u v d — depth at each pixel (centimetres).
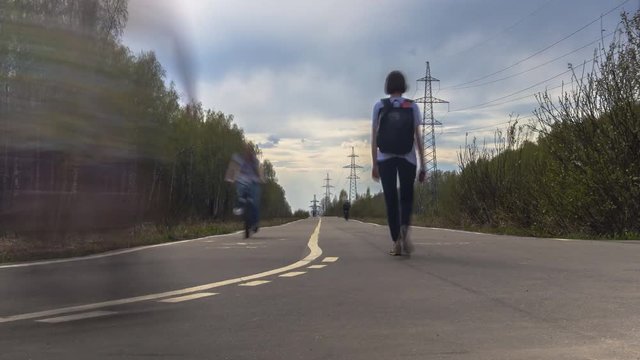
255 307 530
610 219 1409
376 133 845
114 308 533
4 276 729
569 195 1480
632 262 757
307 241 1298
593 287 583
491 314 482
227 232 2055
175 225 1395
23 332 449
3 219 770
